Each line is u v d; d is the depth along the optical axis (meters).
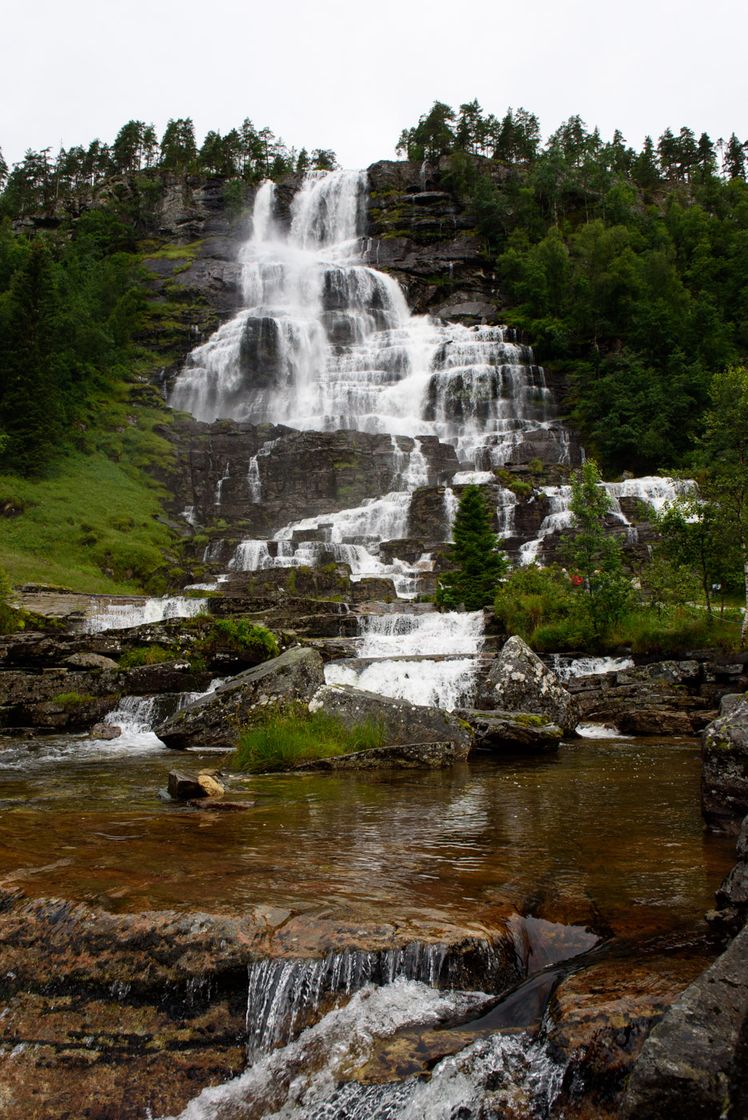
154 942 5.05
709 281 74.62
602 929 5.23
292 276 78.00
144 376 64.06
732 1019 3.59
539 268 76.56
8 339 48.41
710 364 62.16
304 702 14.84
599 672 19.28
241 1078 4.33
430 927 5.06
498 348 65.31
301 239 95.56
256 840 7.58
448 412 59.84
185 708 15.72
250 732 13.66
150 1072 4.43
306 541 40.00
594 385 60.03
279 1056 4.37
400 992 4.63
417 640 22.28
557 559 33.69
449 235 90.50
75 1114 4.24
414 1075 4.00
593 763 12.84
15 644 20.66
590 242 78.62
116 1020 4.75
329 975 4.72
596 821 8.39
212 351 65.81
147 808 9.38
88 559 37.94
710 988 3.77
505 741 14.16
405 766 12.56
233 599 26.22
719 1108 3.24
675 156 131.00
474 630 23.31
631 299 68.69
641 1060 3.42
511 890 5.92
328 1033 4.39
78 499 43.12
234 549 40.22
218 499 48.47
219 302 76.88
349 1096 4.00
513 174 102.00
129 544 39.25
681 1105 3.27
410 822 8.43
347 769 12.34
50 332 51.34
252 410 61.47
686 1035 3.50
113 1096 4.32
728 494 19.34
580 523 23.25
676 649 18.81
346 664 19.17
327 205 96.06
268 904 5.46
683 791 10.20
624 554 30.41
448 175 96.06
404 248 87.19
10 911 5.55
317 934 4.99
